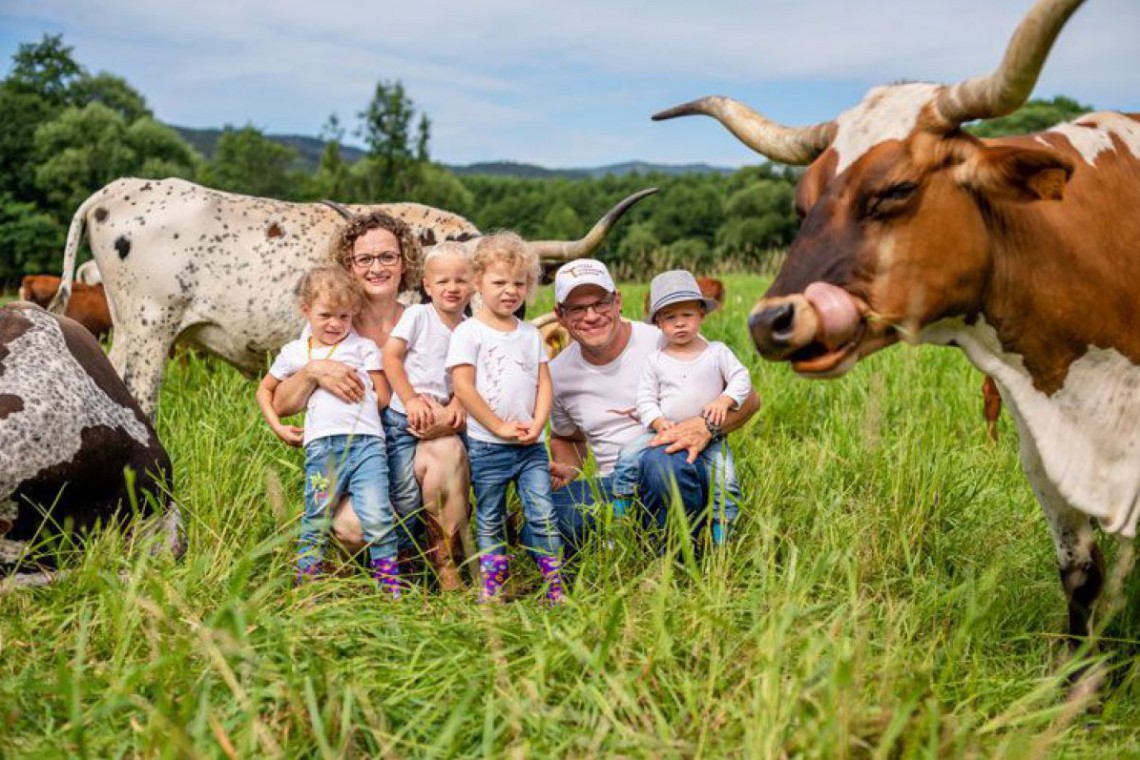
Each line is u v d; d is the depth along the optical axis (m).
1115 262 3.21
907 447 4.87
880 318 2.90
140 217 6.63
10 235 54.97
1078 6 2.51
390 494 4.18
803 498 4.48
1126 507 3.31
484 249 3.97
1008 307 3.17
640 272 18.91
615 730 2.60
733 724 2.59
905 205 2.89
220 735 2.35
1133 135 3.46
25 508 3.73
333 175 80.19
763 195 80.50
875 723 2.46
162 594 3.08
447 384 4.18
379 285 4.28
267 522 4.33
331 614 3.26
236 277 6.63
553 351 5.19
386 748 2.45
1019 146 2.87
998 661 3.42
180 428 5.49
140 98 75.94
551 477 4.49
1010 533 4.59
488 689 2.78
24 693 2.79
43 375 3.80
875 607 3.61
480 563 3.92
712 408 4.05
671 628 3.03
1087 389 3.29
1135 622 3.55
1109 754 2.79
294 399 4.06
